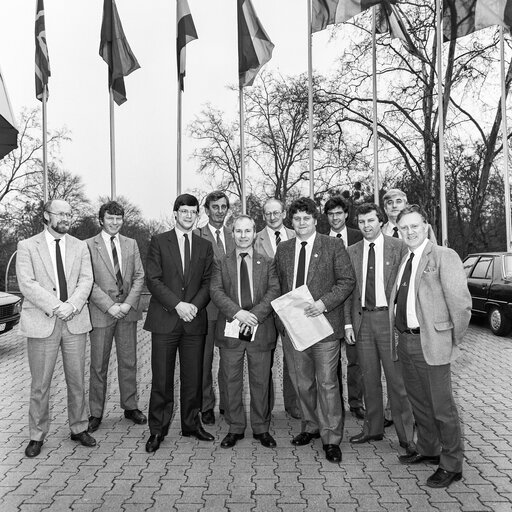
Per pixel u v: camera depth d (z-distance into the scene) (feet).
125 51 41.86
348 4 37.76
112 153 43.93
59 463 14.30
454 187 69.56
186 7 40.65
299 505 11.68
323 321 14.87
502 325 35.35
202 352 16.31
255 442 15.98
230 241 19.45
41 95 44.70
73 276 15.57
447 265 12.79
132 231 90.79
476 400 20.43
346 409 19.47
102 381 17.63
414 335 13.25
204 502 11.85
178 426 17.61
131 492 12.41
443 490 12.42
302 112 70.64
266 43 39.24
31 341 15.02
